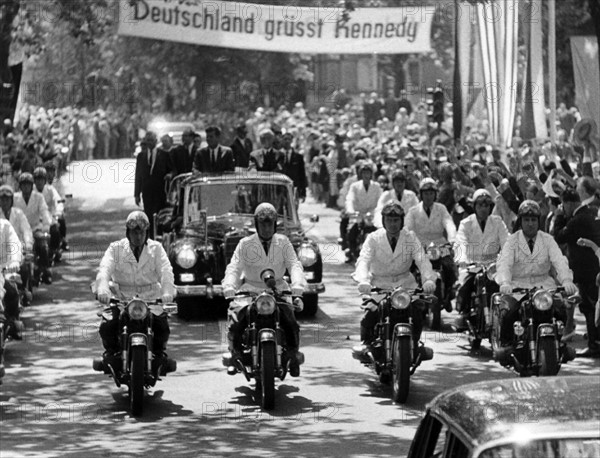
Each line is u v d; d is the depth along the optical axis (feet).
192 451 47.44
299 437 49.67
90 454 47.14
